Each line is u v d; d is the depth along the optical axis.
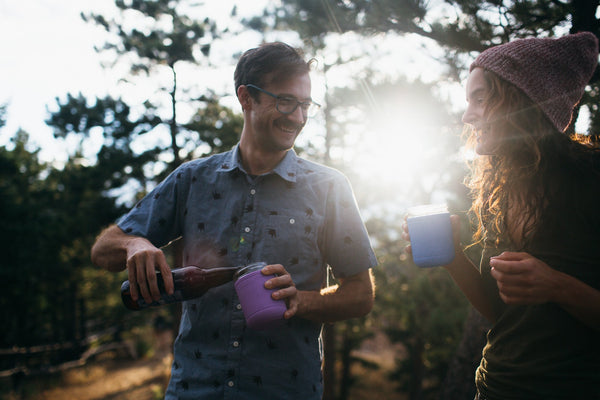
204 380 1.54
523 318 1.22
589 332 1.12
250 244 1.61
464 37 3.51
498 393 1.26
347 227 1.68
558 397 1.13
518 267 1.07
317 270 1.64
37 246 16.19
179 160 13.21
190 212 1.70
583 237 1.14
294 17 4.46
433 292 9.48
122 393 17.62
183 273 1.45
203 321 1.57
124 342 24.97
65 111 12.52
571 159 1.16
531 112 1.20
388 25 4.03
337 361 19.06
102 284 22.06
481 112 1.30
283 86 1.54
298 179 1.67
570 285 1.04
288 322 1.56
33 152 18.66
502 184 1.33
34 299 16.94
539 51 1.20
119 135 12.75
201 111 13.73
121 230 1.72
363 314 1.64
